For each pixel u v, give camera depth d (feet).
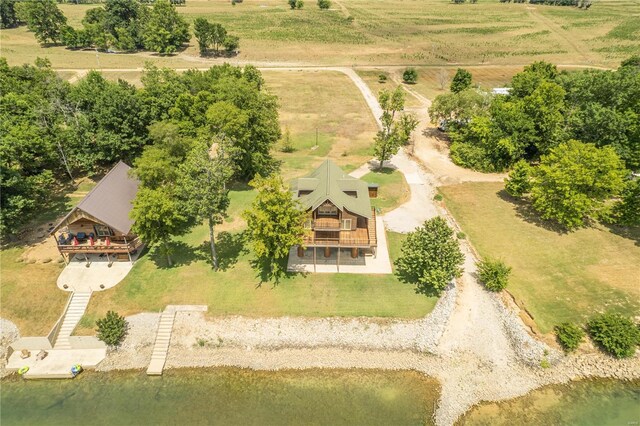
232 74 292.81
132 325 131.03
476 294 141.28
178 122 216.13
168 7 505.66
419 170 229.25
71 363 122.42
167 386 115.44
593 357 121.08
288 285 143.64
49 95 242.37
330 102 342.85
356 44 551.59
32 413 108.68
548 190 172.65
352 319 131.85
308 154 249.34
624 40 526.16
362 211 149.89
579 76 252.83
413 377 117.19
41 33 518.78
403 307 135.64
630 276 147.95
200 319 132.26
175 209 142.92
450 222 180.65
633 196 171.63
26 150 179.73
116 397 112.68
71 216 143.43
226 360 122.52
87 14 560.61
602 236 170.50
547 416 107.04
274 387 114.62
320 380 116.47
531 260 156.76
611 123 191.52
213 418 106.22
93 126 207.21
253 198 198.29
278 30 618.44
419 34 606.14
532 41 546.67
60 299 138.82
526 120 220.64
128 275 147.74
